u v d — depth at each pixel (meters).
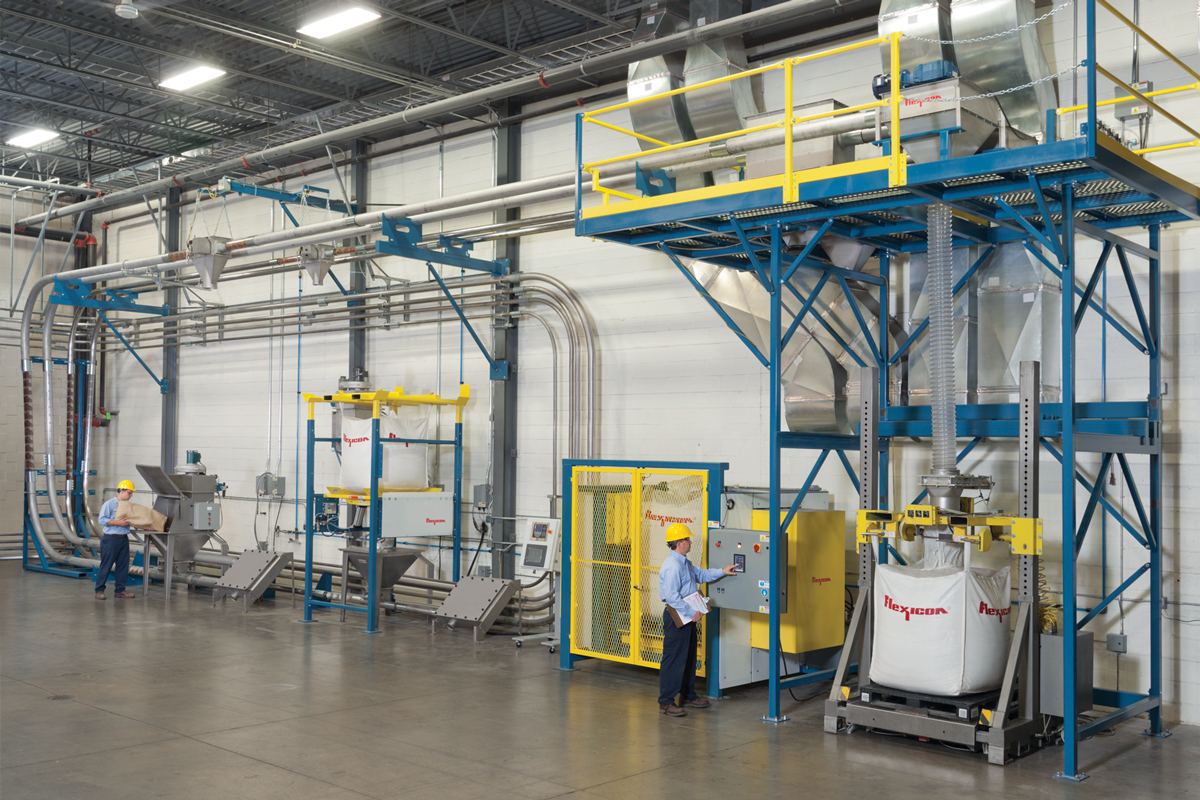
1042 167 6.60
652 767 6.73
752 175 8.39
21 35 11.34
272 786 6.29
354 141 14.47
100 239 19.52
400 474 12.24
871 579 7.87
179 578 14.57
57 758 6.84
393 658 10.23
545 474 12.27
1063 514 6.71
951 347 7.51
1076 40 8.57
